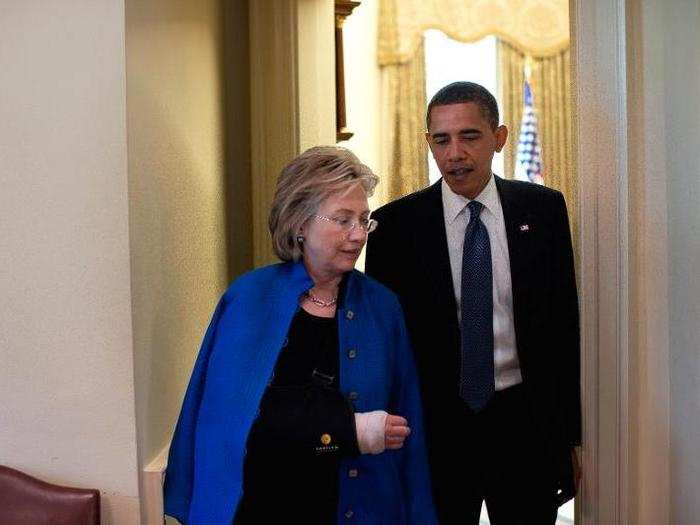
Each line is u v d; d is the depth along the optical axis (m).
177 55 2.15
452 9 6.64
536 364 2.07
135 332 1.81
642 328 2.19
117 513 1.83
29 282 1.82
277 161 2.80
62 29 1.77
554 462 2.12
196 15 2.35
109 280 1.79
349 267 1.60
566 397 2.12
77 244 1.79
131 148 1.78
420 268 2.07
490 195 2.09
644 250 2.17
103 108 1.76
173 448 1.71
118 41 1.75
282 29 2.79
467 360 2.04
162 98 2.01
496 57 6.80
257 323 1.63
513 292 2.04
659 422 2.18
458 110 1.97
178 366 2.14
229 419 1.57
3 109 1.79
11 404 1.84
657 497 2.19
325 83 2.83
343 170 1.59
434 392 2.07
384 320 1.71
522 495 2.11
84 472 1.83
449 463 2.08
